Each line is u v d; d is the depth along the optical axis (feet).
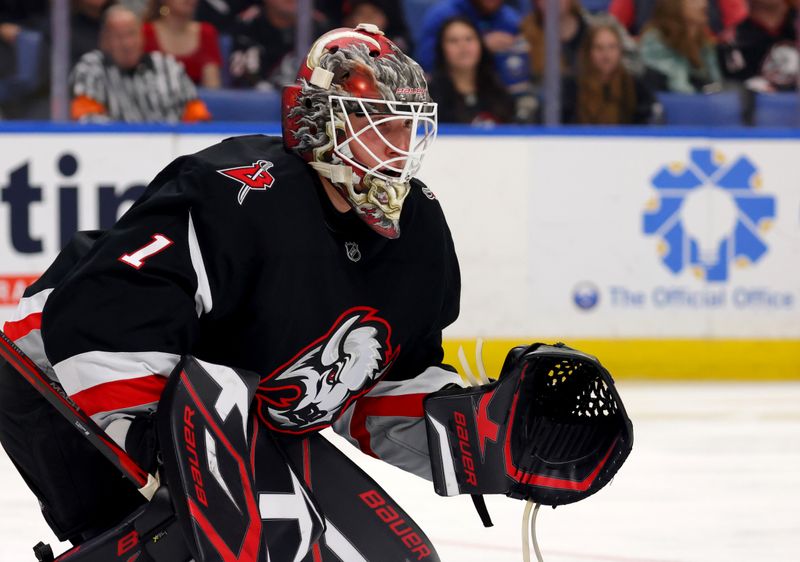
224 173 18.78
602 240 62.75
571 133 62.44
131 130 60.49
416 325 21.16
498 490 21.29
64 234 59.93
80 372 18.02
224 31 68.59
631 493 38.55
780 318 63.82
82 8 66.80
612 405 20.92
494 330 62.39
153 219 18.53
